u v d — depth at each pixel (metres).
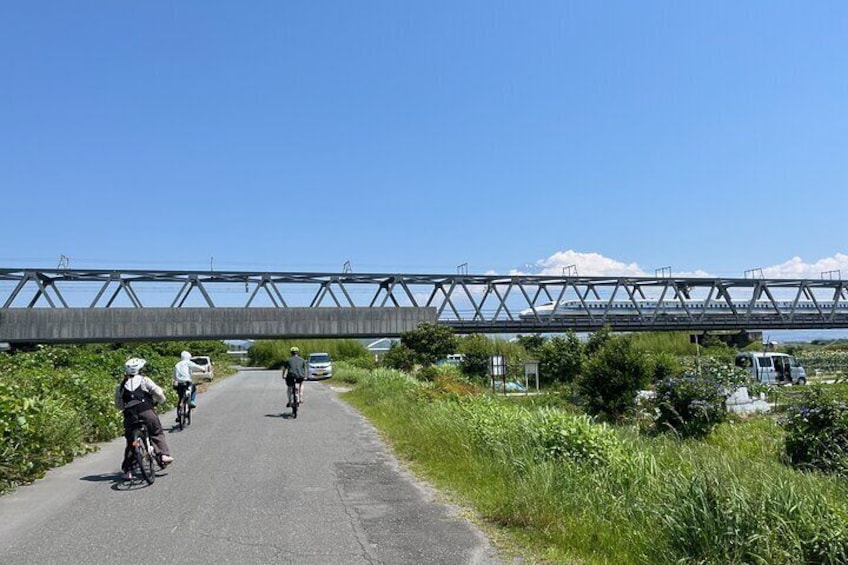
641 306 70.75
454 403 14.65
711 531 5.16
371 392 22.59
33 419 9.68
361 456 11.01
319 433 14.09
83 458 10.94
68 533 6.38
